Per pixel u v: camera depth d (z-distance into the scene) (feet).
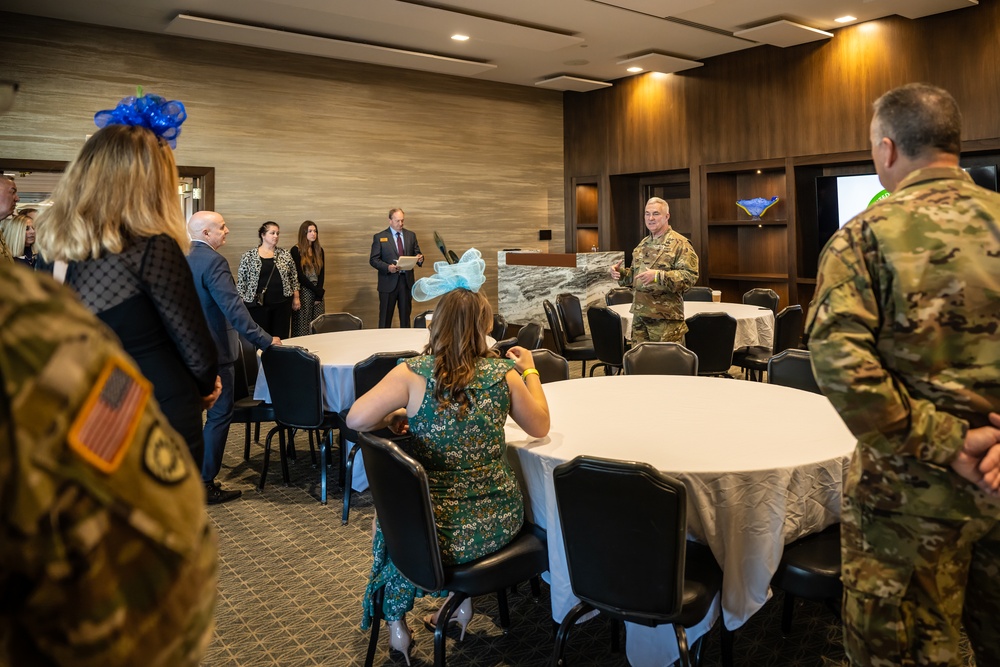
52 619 1.66
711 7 22.13
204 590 1.97
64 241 5.82
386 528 7.08
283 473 14.14
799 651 7.95
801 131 25.75
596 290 26.07
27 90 21.42
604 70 29.81
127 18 21.98
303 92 26.63
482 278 9.65
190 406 6.34
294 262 24.06
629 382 10.72
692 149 29.14
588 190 34.78
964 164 22.50
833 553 6.84
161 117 6.59
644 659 7.39
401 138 29.19
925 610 4.75
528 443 7.75
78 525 1.65
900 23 23.06
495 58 27.94
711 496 6.64
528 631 8.57
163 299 6.02
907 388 4.68
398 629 7.84
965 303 4.54
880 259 4.66
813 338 4.75
